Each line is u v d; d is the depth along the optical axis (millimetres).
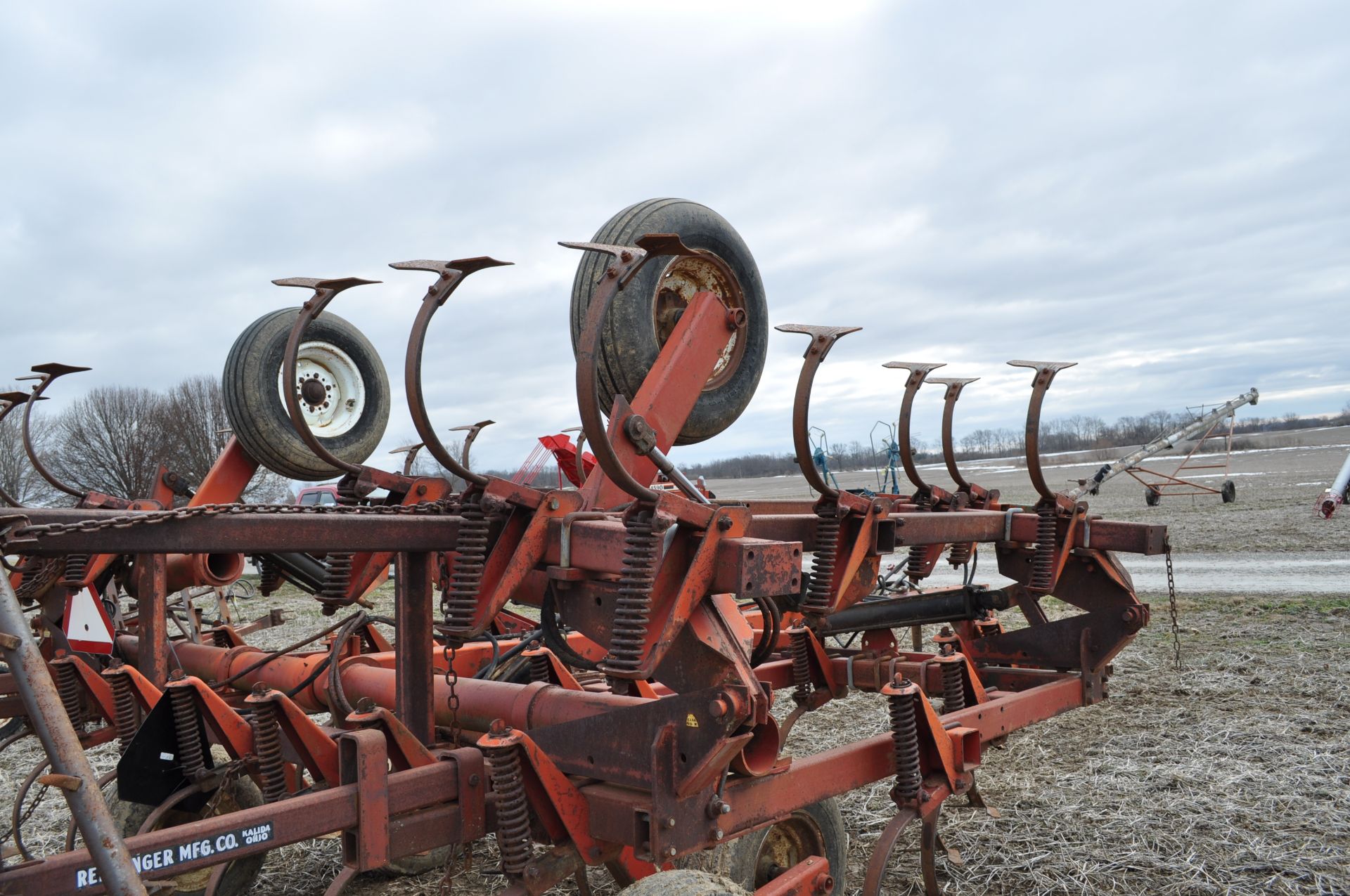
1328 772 6379
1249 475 46969
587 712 4125
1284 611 12781
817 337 4402
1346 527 22578
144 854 2754
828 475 6758
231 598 12938
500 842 3402
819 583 4742
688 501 3258
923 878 4859
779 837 4371
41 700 2184
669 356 4434
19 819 4680
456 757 3582
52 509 3176
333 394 7156
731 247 5168
